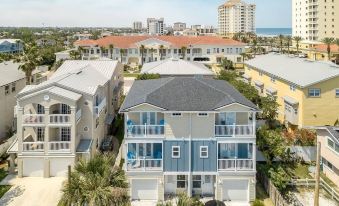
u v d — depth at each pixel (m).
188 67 63.72
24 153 40.66
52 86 42.25
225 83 45.66
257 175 40.06
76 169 25.39
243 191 35.94
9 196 36.09
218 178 35.62
